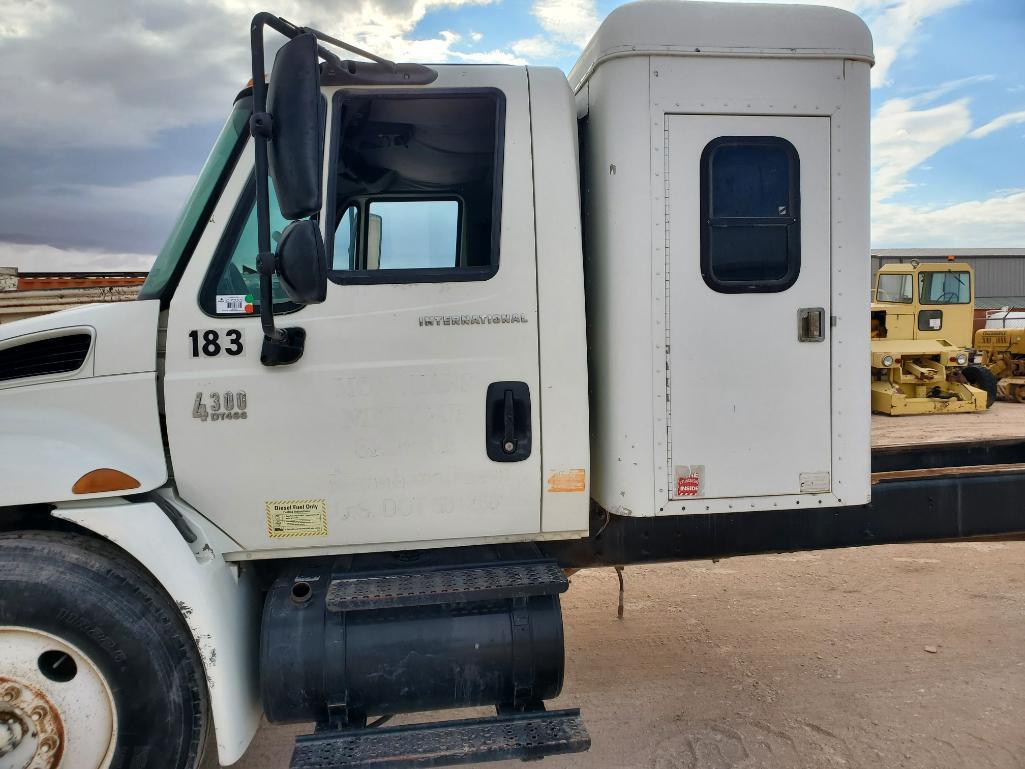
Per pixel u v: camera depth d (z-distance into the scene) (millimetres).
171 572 2281
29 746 2277
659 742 3266
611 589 5117
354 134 2740
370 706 2496
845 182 2686
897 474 3119
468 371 2525
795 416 2682
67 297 5785
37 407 2430
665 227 2600
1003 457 4230
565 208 2576
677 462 2635
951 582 5148
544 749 2352
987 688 3660
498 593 2486
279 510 2486
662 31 2568
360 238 2812
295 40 2078
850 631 4363
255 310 2479
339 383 2479
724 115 2617
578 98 2963
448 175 2830
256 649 2600
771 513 2936
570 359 2566
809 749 3186
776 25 2629
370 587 2492
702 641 4270
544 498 2582
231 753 2338
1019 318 17359
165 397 2434
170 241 2543
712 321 2633
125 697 2273
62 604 2211
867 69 2703
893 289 14695
